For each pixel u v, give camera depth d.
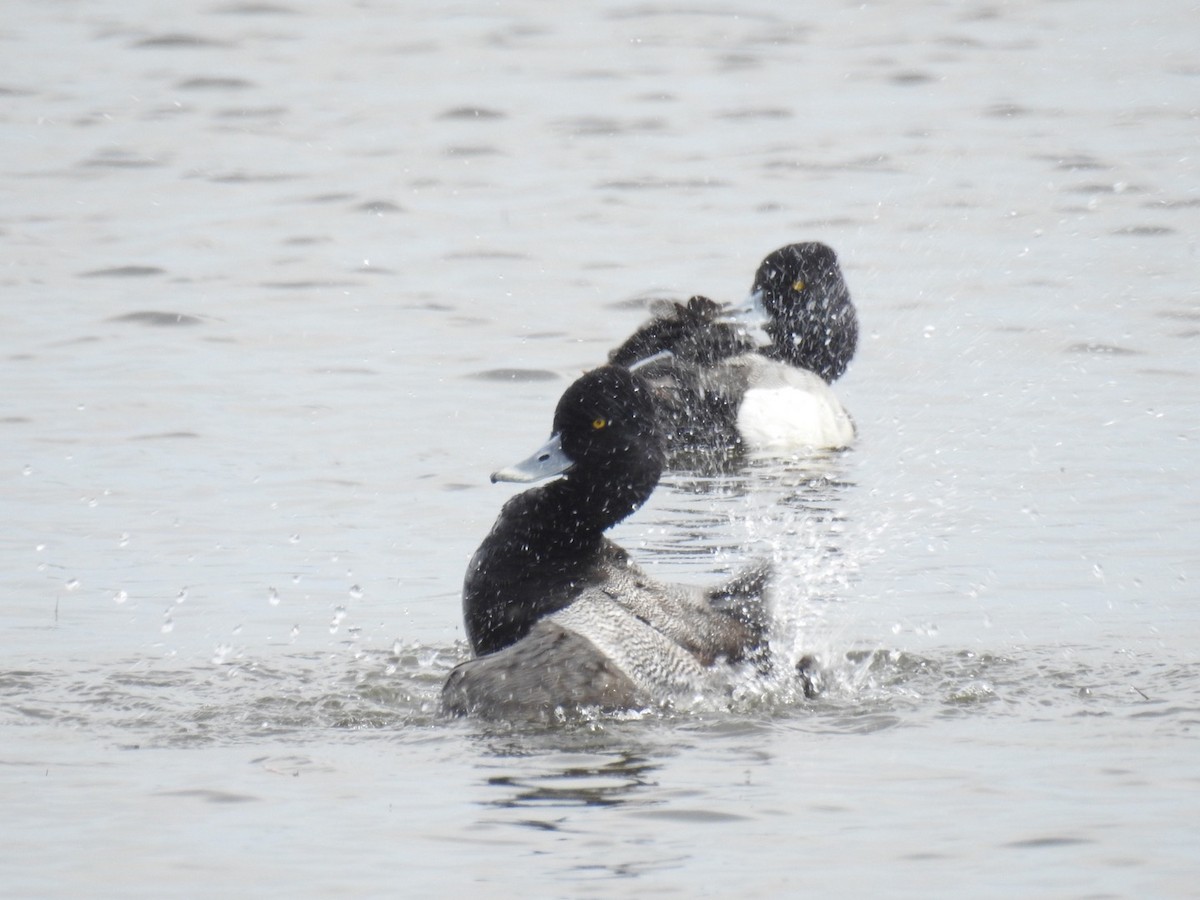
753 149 42.81
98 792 11.86
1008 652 15.20
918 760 12.44
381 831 11.12
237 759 12.62
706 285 31.61
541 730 13.23
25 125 44.34
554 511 14.89
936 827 11.13
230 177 39.94
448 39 55.78
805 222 36.06
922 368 26.98
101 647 15.41
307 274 32.16
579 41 55.69
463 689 13.59
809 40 55.78
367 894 10.16
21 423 22.89
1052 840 10.88
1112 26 56.28
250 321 28.94
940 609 16.52
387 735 13.22
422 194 38.88
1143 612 16.27
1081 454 22.08
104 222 35.72
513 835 11.04
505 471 14.78
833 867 10.52
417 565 17.97
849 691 14.24
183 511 19.59
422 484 20.86
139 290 30.66
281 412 23.89
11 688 14.27
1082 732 13.05
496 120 46.03
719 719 13.48
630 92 49.03
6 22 56.75
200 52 53.16
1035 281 31.17
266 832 11.12
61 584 17.12
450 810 11.49
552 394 25.28
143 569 17.64
